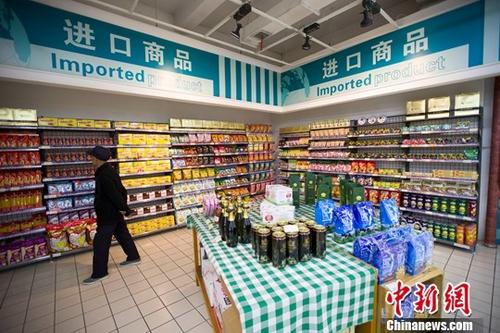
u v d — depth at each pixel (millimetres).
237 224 2016
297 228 1609
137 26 3973
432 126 4004
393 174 4535
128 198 4527
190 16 4566
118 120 4773
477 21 3297
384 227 2180
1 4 2963
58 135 4113
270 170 6922
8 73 2982
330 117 6109
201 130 5469
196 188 5418
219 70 5074
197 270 3023
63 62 3352
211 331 2242
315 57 5348
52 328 2338
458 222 4156
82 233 3865
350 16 5301
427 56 3762
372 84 4457
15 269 3502
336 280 1367
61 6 3322
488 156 3840
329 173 5719
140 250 4102
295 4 3660
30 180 3621
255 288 1298
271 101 6055
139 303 2682
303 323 1272
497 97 3623
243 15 3449
